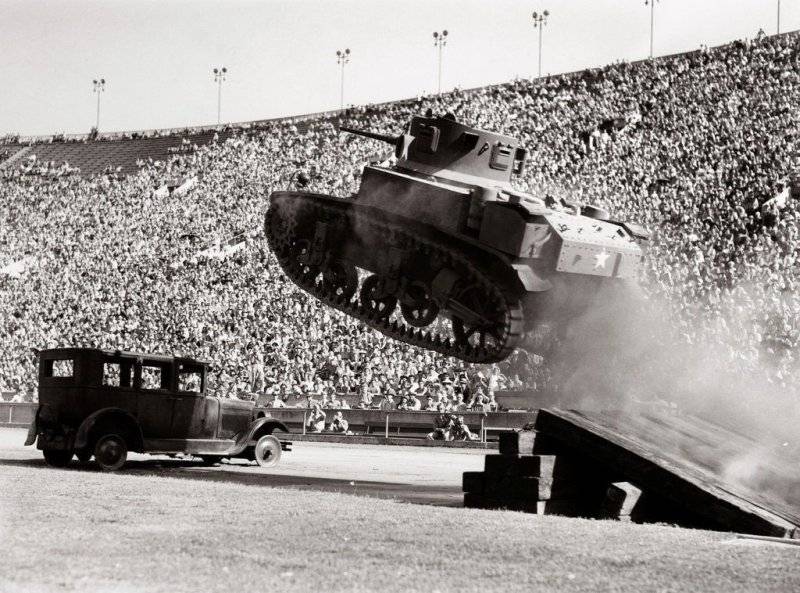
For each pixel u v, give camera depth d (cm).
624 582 867
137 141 10212
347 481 2141
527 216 2127
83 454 2333
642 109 6238
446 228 2253
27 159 10294
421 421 3956
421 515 1312
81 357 2230
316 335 4972
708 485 1439
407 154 2416
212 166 8188
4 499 1439
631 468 1479
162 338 5491
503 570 909
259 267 6081
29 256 7631
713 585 865
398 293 2395
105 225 7794
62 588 783
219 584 814
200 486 1727
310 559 941
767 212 4438
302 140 8144
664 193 5066
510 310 2153
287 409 4350
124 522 1187
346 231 2509
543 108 6762
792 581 891
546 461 1530
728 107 5847
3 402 4997
